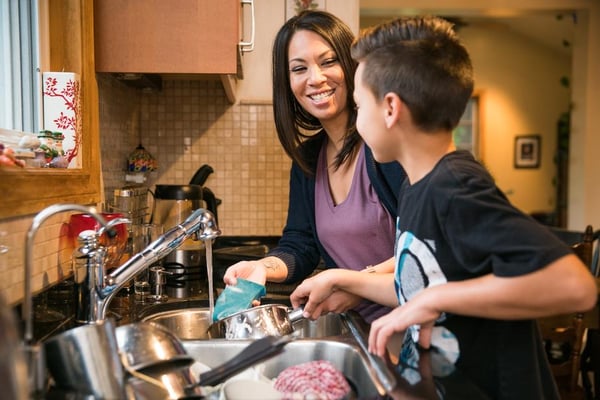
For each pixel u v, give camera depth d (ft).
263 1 8.24
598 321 9.82
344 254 5.04
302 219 5.47
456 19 19.99
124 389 2.48
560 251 2.61
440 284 2.94
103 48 5.34
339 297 4.02
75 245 4.41
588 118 15.11
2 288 3.29
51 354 2.50
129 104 7.32
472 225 2.78
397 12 15.14
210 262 4.36
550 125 21.65
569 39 19.97
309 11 4.97
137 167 7.14
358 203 4.88
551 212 21.27
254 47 8.25
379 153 3.35
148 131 8.11
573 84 15.49
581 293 2.55
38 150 4.07
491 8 14.88
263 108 8.18
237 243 7.74
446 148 3.21
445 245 3.01
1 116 4.51
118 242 4.60
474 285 2.74
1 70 4.50
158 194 6.20
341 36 4.81
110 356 2.49
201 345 3.49
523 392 2.93
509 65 21.43
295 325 4.71
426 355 3.06
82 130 4.89
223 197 8.22
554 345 9.49
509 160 21.66
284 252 5.28
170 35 5.38
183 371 2.84
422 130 3.13
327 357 3.43
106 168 6.09
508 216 2.73
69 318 4.33
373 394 2.89
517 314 2.69
